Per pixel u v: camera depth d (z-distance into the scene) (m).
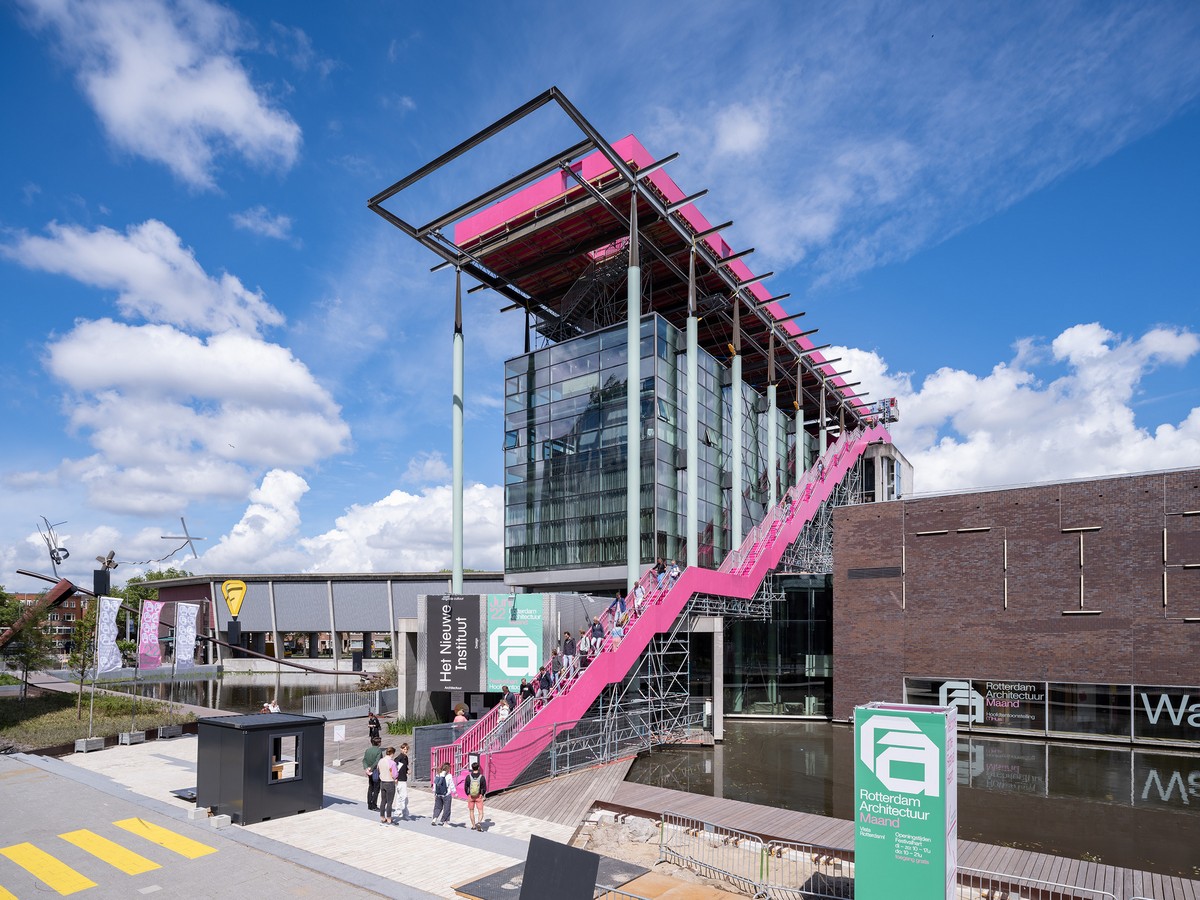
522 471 42.31
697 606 31.91
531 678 28.08
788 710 39.41
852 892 14.09
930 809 11.77
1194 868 15.95
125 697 43.34
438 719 32.03
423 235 37.09
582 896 10.59
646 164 35.78
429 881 14.15
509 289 44.53
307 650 90.75
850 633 37.22
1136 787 23.17
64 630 109.62
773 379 44.31
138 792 21.17
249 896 13.45
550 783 22.50
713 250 38.91
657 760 27.39
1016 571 33.31
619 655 26.78
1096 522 31.72
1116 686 30.66
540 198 37.53
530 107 29.75
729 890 14.51
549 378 41.72
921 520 35.94
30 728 31.98
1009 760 27.39
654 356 37.06
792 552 41.84
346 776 23.72
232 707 45.75
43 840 16.56
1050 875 15.10
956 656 34.38
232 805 17.98
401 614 75.00
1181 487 30.05
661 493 36.69
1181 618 29.53
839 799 21.38
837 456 49.19
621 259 40.50
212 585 79.75
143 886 13.91
